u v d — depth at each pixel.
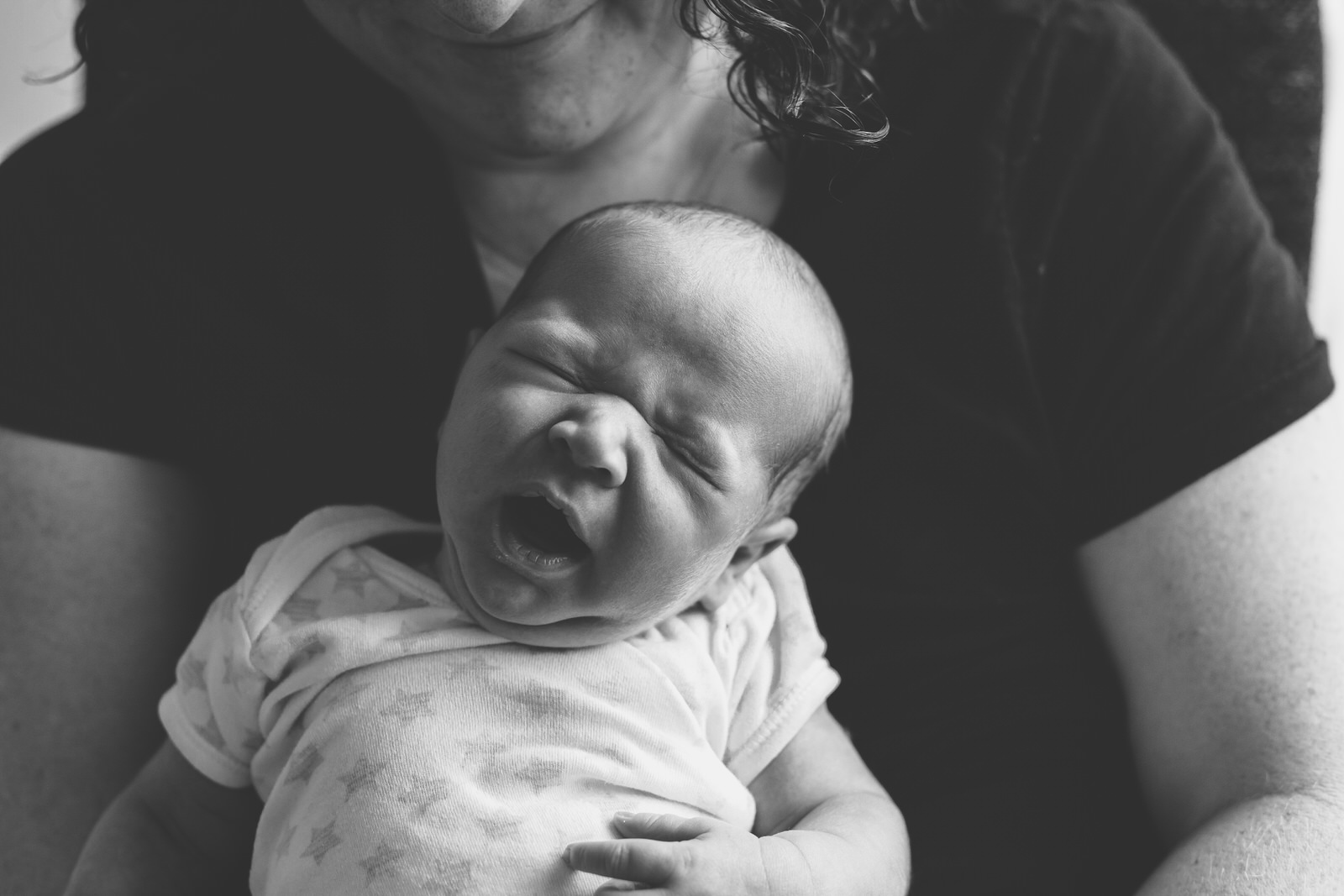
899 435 1.03
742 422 0.88
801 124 0.97
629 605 0.89
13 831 1.05
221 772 0.96
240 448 1.07
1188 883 0.91
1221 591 1.00
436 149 1.05
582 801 0.87
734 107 1.06
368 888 0.84
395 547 1.00
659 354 0.87
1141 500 1.01
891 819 0.95
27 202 1.08
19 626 1.06
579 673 0.91
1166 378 1.01
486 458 0.86
